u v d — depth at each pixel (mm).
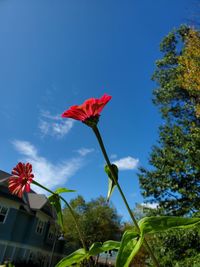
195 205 9773
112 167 1175
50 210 26719
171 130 12617
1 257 20469
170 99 15672
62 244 29422
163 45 16781
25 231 23141
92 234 27734
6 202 21562
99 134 1208
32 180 1435
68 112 1194
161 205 10797
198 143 10141
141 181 11664
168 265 7309
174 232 7234
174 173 10773
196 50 11609
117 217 30672
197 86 11727
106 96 1173
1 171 23141
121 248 957
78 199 29875
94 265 1382
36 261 24125
